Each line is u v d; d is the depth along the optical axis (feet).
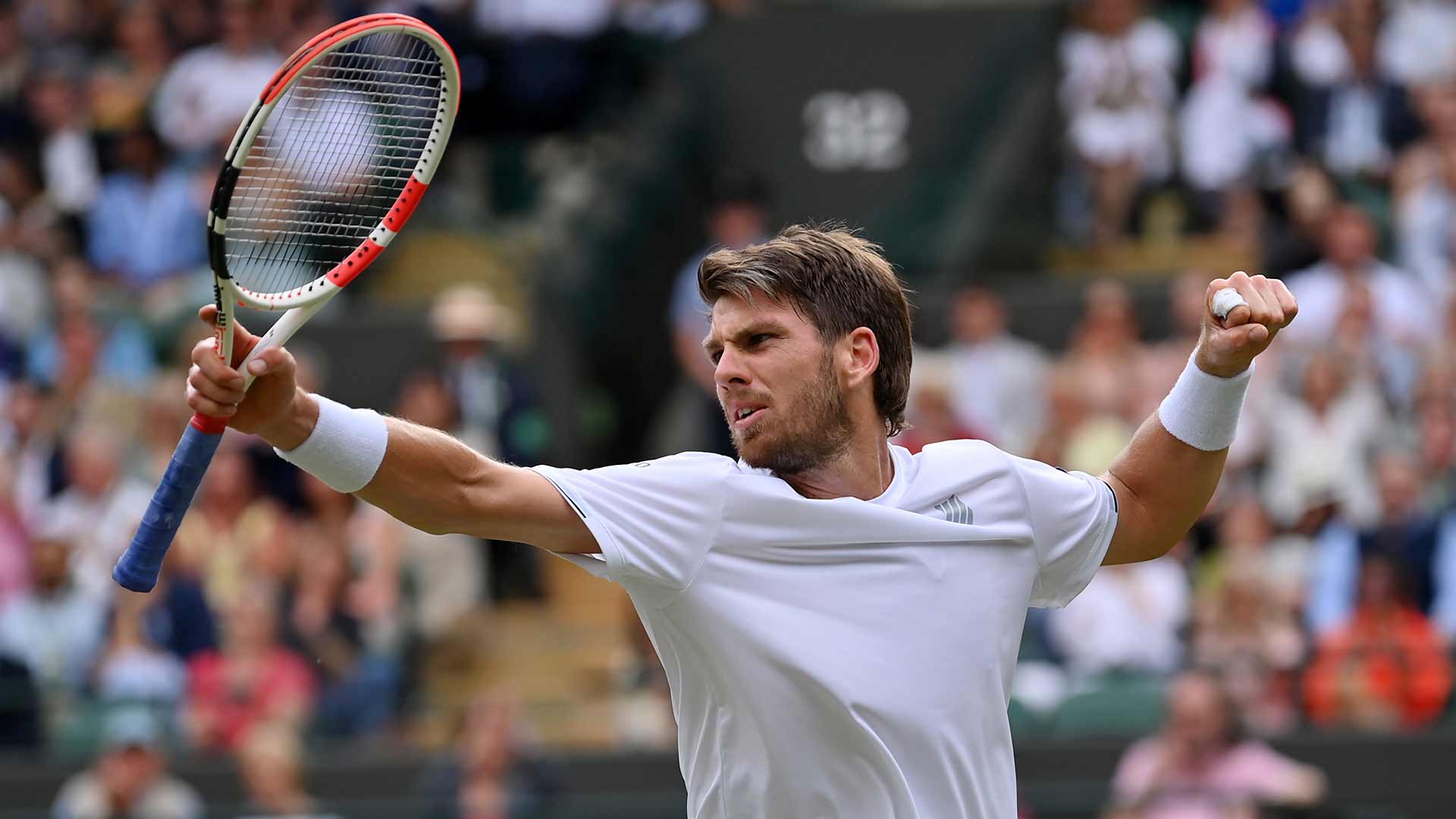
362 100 40.19
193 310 129.80
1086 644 93.86
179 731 96.12
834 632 33.55
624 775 94.22
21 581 103.86
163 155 139.74
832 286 34.88
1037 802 87.66
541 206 149.18
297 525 105.09
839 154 153.58
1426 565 96.99
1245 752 87.35
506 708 90.33
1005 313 133.39
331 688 98.07
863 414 35.32
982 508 35.42
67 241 137.49
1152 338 130.93
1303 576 98.89
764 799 33.83
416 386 121.29
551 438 132.46
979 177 147.74
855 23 155.53
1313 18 143.74
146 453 115.03
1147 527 38.06
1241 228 140.56
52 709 97.60
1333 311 118.52
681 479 33.68
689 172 153.38
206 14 150.00
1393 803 90.53
